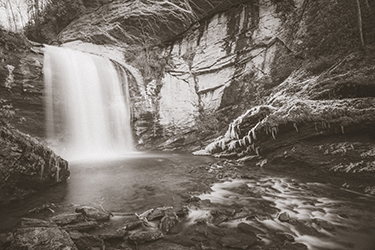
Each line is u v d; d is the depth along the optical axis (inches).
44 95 467.8
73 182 270.4
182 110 641.6
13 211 175.0
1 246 116.0
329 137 298.5
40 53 484.4
